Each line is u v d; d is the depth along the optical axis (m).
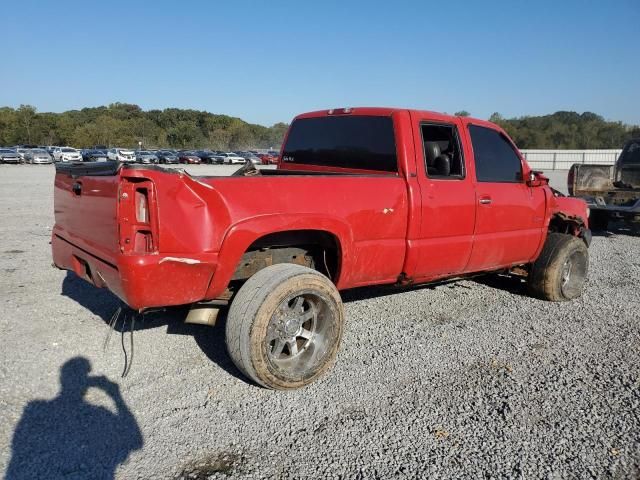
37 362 4.13
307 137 5.63
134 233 3.31
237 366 3.73
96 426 3.28
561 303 6.26
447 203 4.80
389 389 3.89
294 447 3.13
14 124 94.44
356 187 4.21
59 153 50.97
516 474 2.94
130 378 3.92
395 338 4.90
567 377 4.18
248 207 3.62
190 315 3.87
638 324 5.55
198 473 2.87
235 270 3.94
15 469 2.84
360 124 4.99
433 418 3.50
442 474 2.92
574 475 2.95
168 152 62.91
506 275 6.66
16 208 14.11
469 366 4.34
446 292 6.52
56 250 4.66
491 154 5.39
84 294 5.95
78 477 2.80
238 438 3.21
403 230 4.55
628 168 13.10
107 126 101.00
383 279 4.61
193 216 3.41
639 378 4.20
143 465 2.92
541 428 3.42
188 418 3.41
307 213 3.90
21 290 6.06
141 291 3.31
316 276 3.83
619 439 3.31
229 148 103.56
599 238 11.59
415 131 4.69
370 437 3.26
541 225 5.97
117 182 3.29
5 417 3.34
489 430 3.38
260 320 3.54
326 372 4.13
